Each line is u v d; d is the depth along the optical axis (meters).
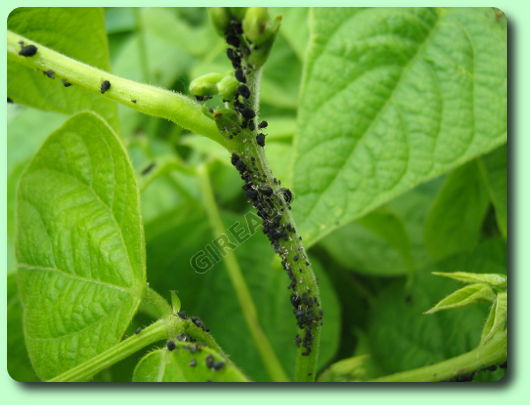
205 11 0.39
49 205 0.22
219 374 0.20
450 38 0.23
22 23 0.24
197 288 0.27
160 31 0.35
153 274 0.27
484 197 0.26
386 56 0.23
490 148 0.22
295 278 0.21
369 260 0.28
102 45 0.24
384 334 0.26
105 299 0.21
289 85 0.31
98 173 0.22
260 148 0.20
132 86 0.20
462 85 0.23
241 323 0.27
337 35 0.23
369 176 0.22
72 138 0.22
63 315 0.22
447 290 0.26
